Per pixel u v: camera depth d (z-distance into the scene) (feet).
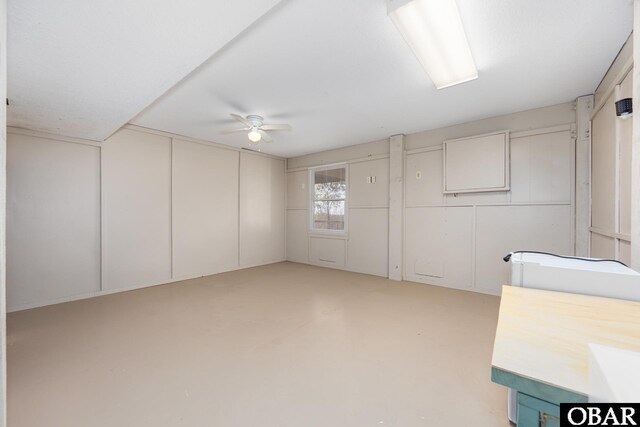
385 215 15.60
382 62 7.47
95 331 8.52
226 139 15.47
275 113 11.32
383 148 15.61
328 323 9.17
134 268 13.16
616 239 7.16
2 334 2.92
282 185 20.40
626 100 6.29
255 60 7.36
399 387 5.88
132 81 7.07
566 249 10.37
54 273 11.15
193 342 7.84
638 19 5.05
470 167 12.16
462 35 6.03
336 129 13.65
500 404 5.37
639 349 2.33
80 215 11.75
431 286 13.52
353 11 5.58
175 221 14.55
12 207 10.32
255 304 11.03
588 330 2.69
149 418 4.97
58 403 5.32
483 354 7.21
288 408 5.25
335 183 18.12
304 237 19.62
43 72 6.54
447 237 13.29
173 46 5.67
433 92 9.41
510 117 11.45
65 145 11.39
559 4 5.43
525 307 3.26
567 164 10.32
